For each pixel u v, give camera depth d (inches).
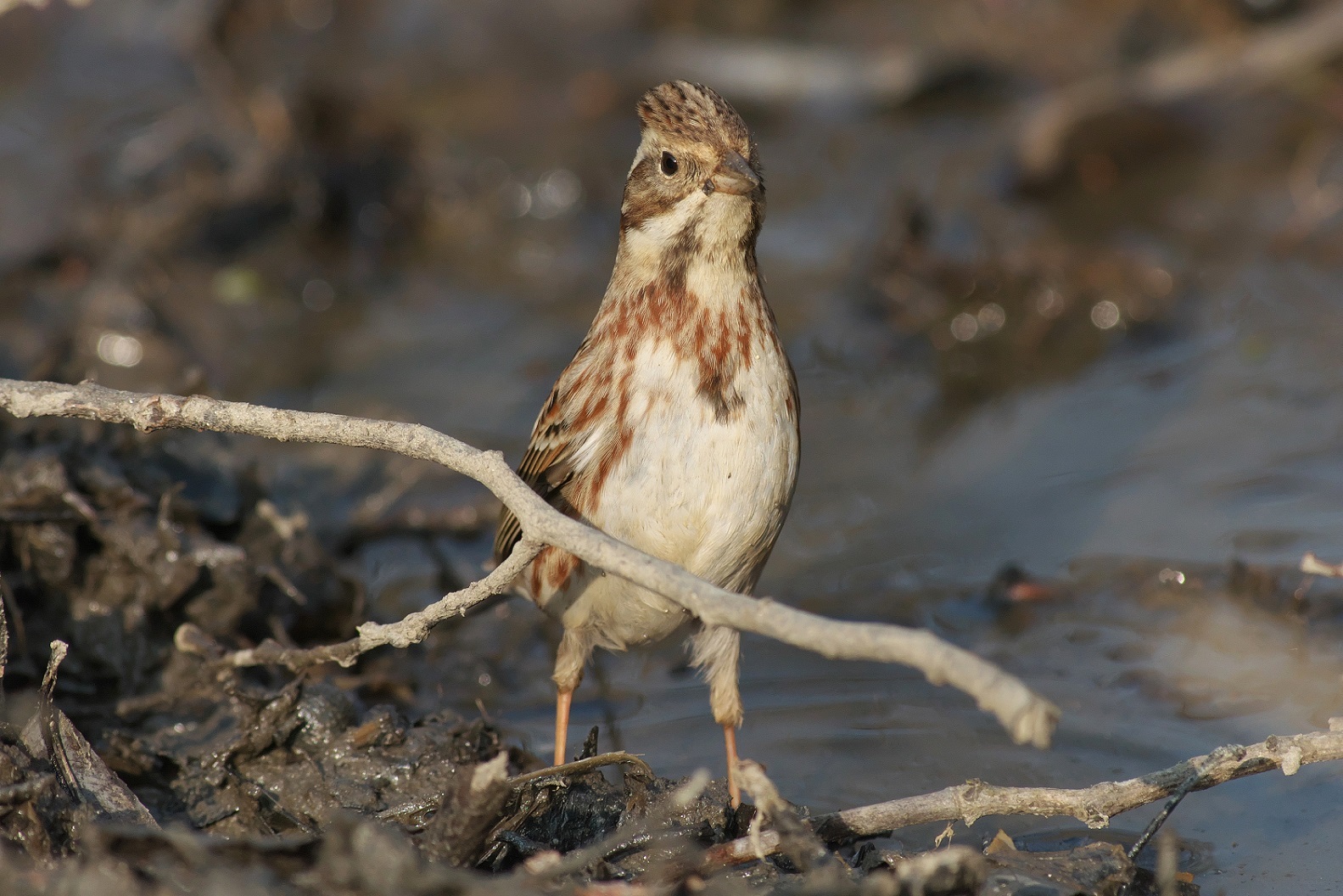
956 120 775.7
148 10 863.1
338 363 590.6
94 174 701.9
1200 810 337.1
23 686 370.3
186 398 293.4
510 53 840.3
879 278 620.7
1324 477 488.1
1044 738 221.0
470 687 407.5
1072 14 796.0
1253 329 584.7
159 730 360.5
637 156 343.0
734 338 327.3
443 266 670.5
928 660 227.9
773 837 290.4
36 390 293.4
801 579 457.1
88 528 392.5
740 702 327.6
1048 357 585.3
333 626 422.6
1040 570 452.1
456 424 542.6
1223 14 735.1
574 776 324.8
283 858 250.2
